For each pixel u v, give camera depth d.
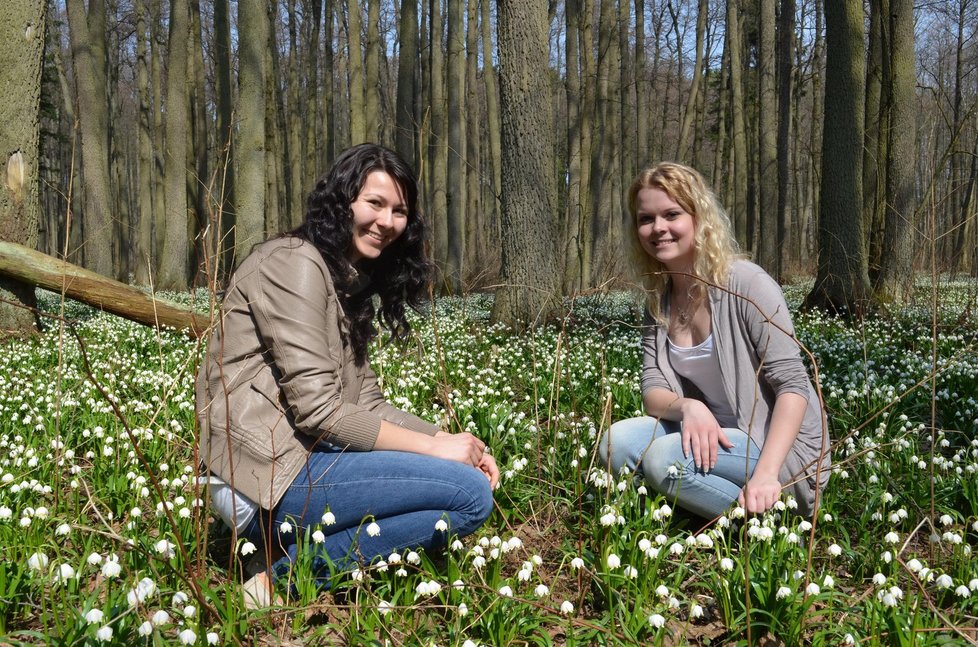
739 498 2.90
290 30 25.06
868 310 10.26
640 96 25.11
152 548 2.79
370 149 2.78
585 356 6.80
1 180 8.82
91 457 4.28
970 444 4.10
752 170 26.11
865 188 14.04
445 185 18.86
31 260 8.40
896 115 11.31
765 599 2.47
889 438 4.31
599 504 3.19
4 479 3.33
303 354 2.52
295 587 2.64
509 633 2.37
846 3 10.59
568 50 21.09
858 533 3.24
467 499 2.63
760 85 20.55
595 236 20.08
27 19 8.88
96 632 2.06
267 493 2.54
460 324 9.17
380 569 2.60
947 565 2.94
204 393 2.71
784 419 2.90
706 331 3.20
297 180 24.81
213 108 29.27
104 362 7.10
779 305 2.96
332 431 2.57
